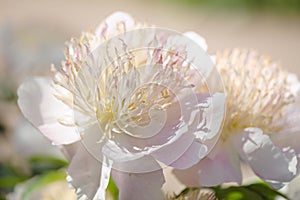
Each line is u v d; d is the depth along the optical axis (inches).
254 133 15.9
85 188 14.5
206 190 16.5
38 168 23.0
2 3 104.7
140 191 14.6
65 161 22.4
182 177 15.2
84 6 112.0
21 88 15.8
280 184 15.5
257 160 15.7
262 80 16.8
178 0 116.6
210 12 112.0
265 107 16.4
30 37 32.9
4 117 30.2
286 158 15.6
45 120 15.5
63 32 35.8
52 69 16.0
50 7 107.9
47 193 20.1
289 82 17.7
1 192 23.1
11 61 31.6
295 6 108.3
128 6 116.0
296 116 16.9
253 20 109.1
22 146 25.1
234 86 16.4
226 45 98.7
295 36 102.6
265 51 95.8
